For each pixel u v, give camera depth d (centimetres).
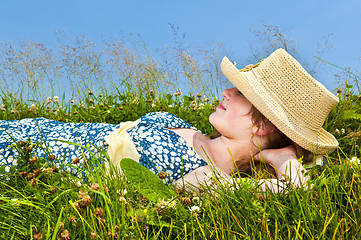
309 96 267
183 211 210
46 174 242
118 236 180
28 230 200
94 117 462
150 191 222
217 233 193
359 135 336
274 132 270
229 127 269
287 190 225
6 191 239
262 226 195
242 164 281
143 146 265
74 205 201
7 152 270
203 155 276
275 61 271
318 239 182
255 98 258
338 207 216
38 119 323
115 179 237
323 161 287
